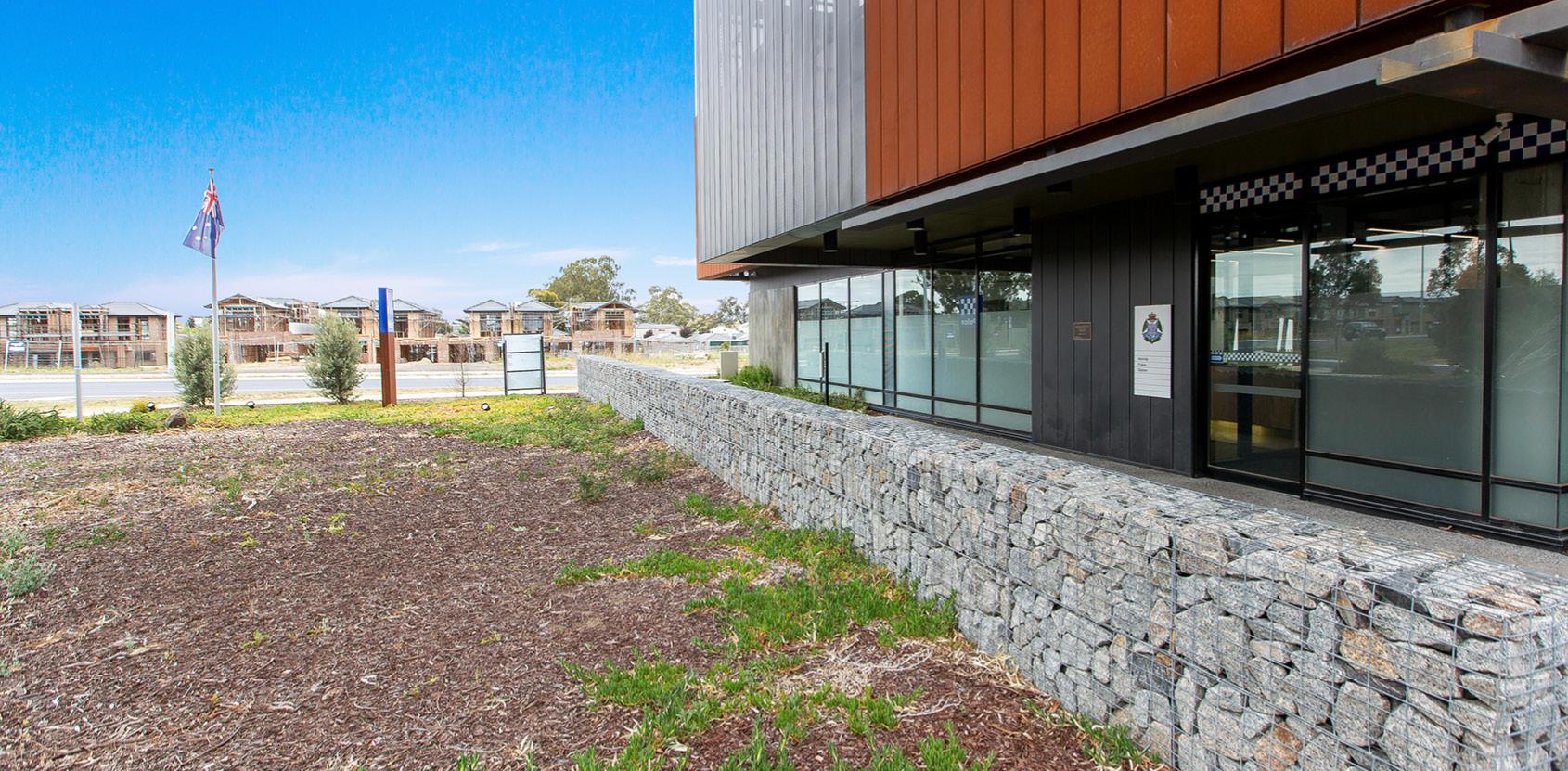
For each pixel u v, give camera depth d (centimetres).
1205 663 245
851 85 864
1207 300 722
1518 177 495
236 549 559
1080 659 297
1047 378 912
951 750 268
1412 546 231
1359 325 597
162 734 305
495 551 554
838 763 264
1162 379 751
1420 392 558
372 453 1013
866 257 1288
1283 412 665
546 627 406
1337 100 369
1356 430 603
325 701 329
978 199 666
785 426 611
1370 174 576
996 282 1045
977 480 363
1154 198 750
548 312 7275
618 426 1236
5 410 1218
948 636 374
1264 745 225
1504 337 507
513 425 1294
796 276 1775
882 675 335
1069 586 303
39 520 640
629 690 323
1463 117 486
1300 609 216
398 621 421
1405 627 191
